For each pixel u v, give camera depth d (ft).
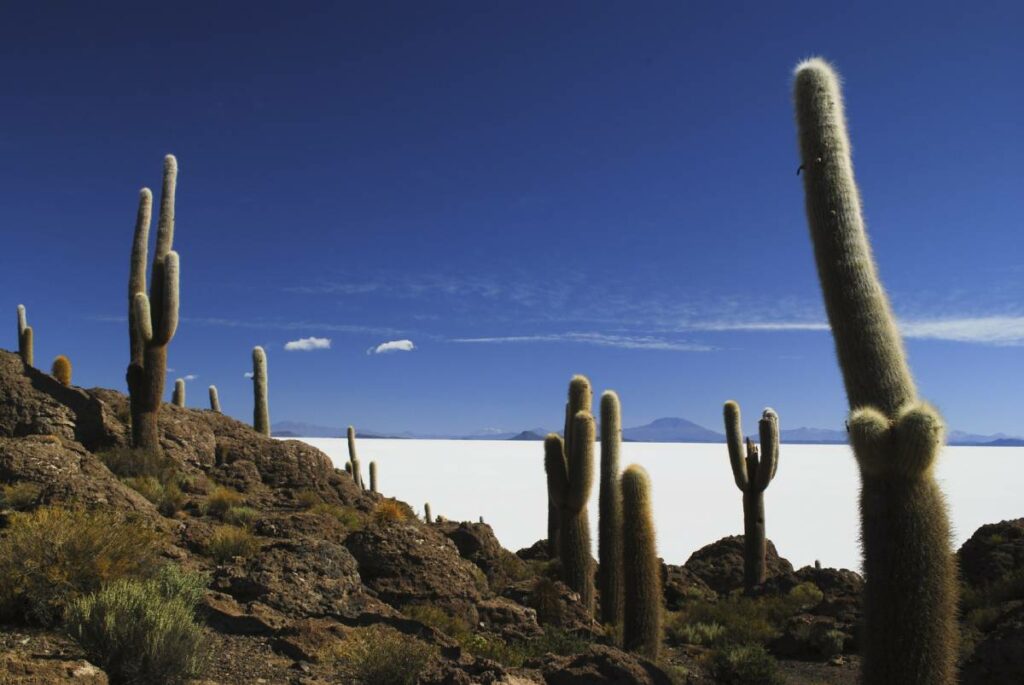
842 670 51.65
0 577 28.50
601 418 53.47
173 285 68.08
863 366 29.25
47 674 21.63
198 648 26.30
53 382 71.41
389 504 71.26
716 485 326.24
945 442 27.07
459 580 44.32
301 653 30.01
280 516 54.08
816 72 32.24
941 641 26.73
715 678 45.85
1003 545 63.16
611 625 49.01
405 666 28.07
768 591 74.90
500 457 570.87
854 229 30.55
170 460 68.54
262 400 91.71
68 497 42.11
